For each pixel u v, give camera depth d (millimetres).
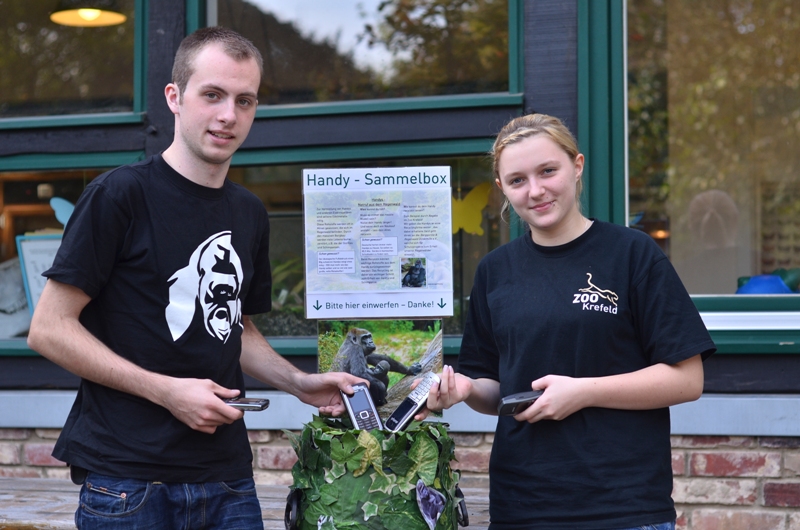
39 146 2943
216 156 1572
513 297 1593
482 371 1746
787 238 2822
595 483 1462
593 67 2637
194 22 2854
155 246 1558
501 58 2744
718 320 2555
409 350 1788
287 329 2816
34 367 2904
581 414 1506
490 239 2717
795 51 2863
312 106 2811
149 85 2875
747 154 2848
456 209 2736
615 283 1529
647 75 2771
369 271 1794
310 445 1568
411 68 2820
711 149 2826
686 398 1501
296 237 2836
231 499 1639
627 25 2752
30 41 3031
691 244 2811
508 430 1578
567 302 1531
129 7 2959
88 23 2986
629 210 2725
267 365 1850
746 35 2842
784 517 2455
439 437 1563
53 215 2963
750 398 2477
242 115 1589
